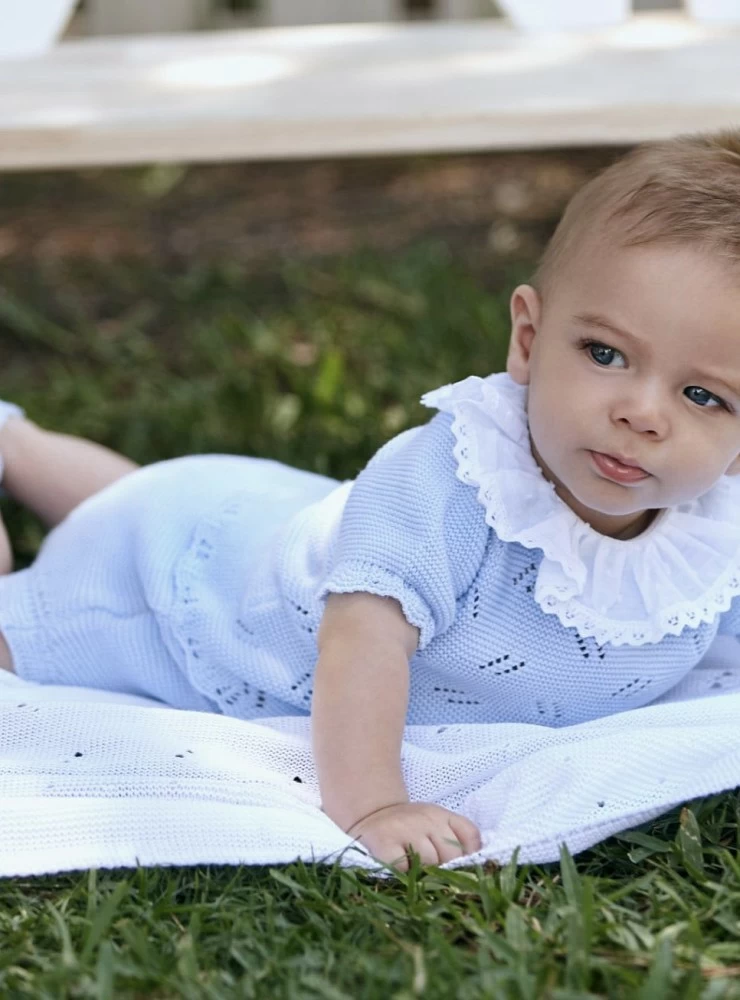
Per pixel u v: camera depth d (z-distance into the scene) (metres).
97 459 3.38
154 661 2.90
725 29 4.89
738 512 2.63
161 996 2.00
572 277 2.44
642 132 3.99
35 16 4.78
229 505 2.98
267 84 4.32
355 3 6.02
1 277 5.64
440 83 4.27
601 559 2.55
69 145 4.03
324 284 5.43
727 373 2.33
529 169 6.62
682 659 2.69
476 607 2.58
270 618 2.77
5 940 2.13
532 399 2.50
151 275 5.62
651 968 1.98
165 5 5.96
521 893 2.23
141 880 2.23
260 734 2.58
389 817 2.35
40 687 2.87
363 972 2.02
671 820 2.42
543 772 2.41
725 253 2.33
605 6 4.91
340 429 4.24
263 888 2.28
